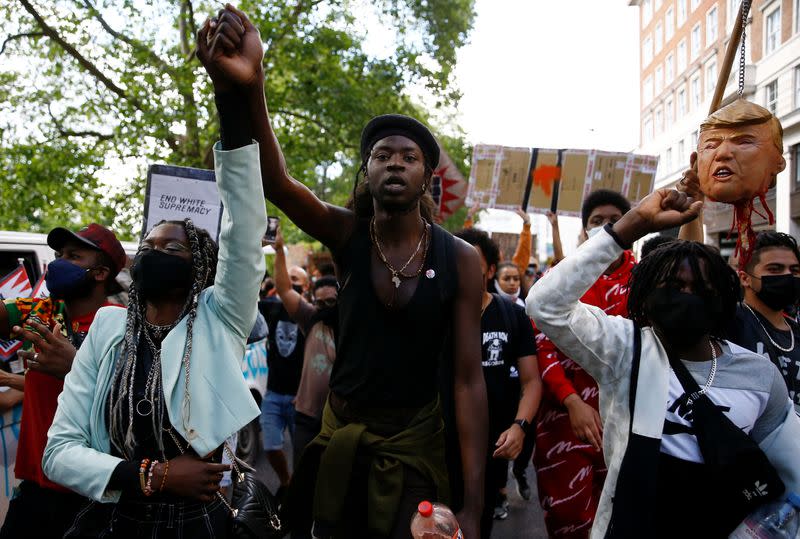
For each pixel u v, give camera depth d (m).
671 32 32.53
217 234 3.03
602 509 1.89
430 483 2.01
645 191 5.21
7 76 12.95
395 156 1.98
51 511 2.43
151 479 1.77
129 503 1.87
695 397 1.76
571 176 5.35
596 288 3.18
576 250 1.94
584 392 3.14
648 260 1.87
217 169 1.80
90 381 1.92
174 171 3.03
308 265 10.67
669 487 1.76
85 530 1.91
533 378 3.16
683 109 31.19
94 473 1.75
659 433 1.76
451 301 2.08
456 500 2.56
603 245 1.86
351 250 2.08
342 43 13.10
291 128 14.15
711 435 1.71
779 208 19.62
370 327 2.02
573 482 3.06
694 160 2.33
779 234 2.68
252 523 1.99
